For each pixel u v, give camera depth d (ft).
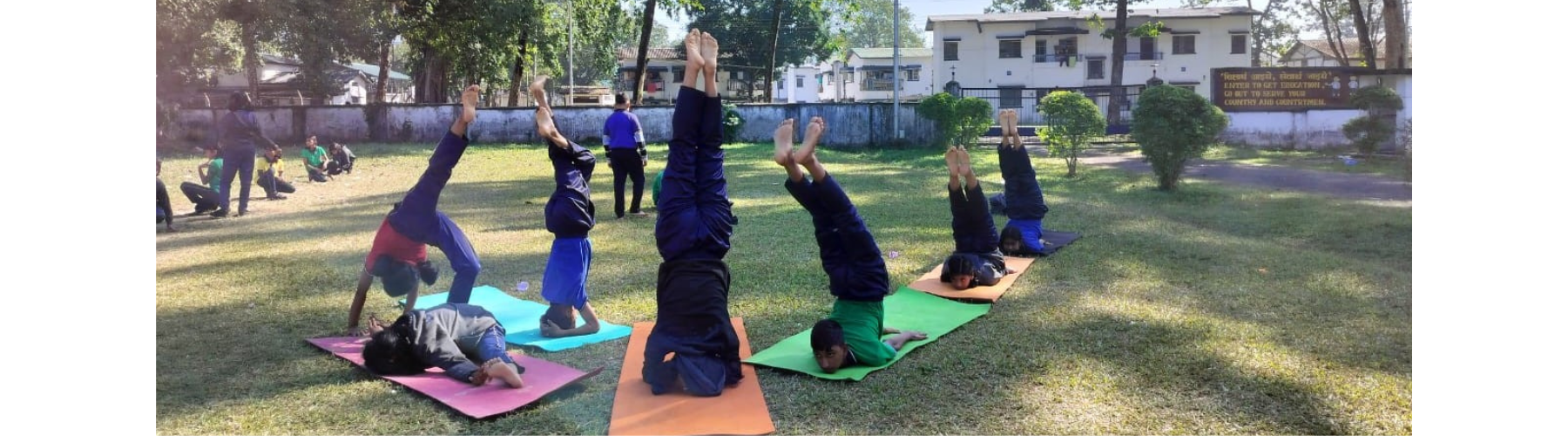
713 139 13.62
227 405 12.84
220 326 17.06
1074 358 14.60
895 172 48.19
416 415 12.38
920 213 31.22
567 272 16.03
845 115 69.00
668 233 13.39
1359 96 48.57
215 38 61.31
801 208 32.35
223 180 32.09
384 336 13.80
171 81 61.57
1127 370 13.99
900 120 68.28
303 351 15.46
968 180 20.06
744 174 45.83
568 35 104.99
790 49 134.51
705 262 13.42
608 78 182.29
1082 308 17.76
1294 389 13.12
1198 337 15.62
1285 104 57.47
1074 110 44.27
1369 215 29.55
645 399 12.84
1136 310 17.48
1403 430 11.71
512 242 26.27
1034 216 23.52
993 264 20.15
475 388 13.23
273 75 95.61
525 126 70.69
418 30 73.77
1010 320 16.98
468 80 91.56
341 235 27.76
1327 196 34.45
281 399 13.05
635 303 18.78
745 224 28.71
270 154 36.96
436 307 14.39
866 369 13.96
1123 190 38.27
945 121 63.98
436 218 16.01
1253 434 11.62
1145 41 112.98
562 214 15.92
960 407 12.55
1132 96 84.53
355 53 68.80
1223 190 37.09
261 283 20.77
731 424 11.86
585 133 71.51
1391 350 14.83
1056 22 114.93
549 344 15.64
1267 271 21.09
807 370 13.92
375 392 13.24
